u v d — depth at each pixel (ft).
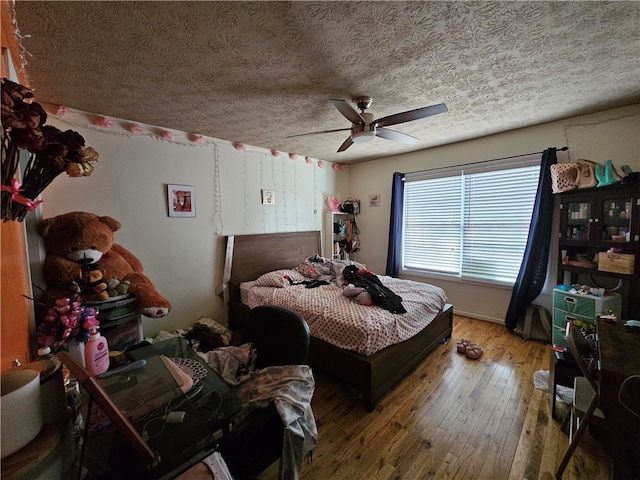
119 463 2.42
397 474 4.74
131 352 4.53
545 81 6.46
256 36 4.62
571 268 8.66
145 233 8.79
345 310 7.48
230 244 10.71
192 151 9.79
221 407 3.17
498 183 10.85
